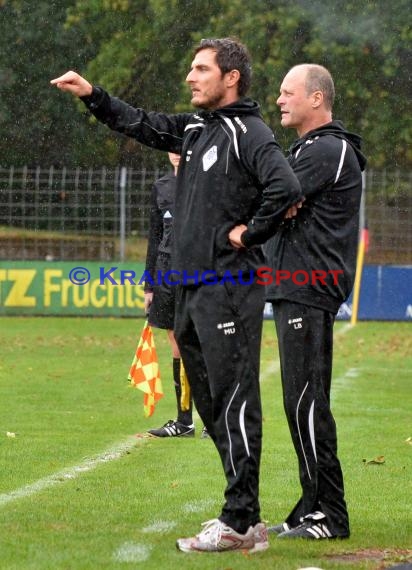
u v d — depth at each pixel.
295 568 14.48
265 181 15.10
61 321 58.53
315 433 16.41
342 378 36.97
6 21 92.12
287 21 77.94
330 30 77.94
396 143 79.31
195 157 15.72
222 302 15.48
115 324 57.00
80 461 22.39
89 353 44.22
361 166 17.05
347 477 21.23
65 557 14.84
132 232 60.75
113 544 15.63
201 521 17.27
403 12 77.25
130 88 85.50
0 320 58.94
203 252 15.52
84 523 16.98
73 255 61.38
